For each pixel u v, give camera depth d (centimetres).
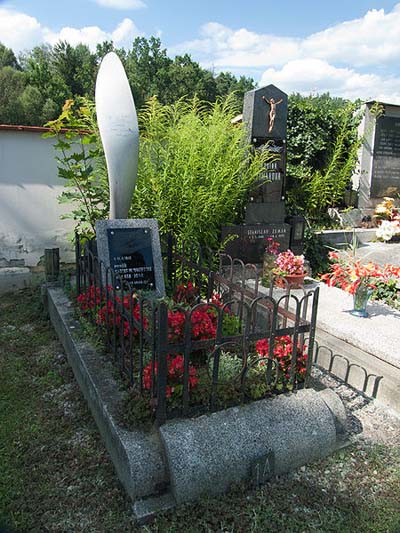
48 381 344
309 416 254
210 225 535
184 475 214
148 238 429
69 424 287
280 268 504
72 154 560
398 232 468
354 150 799
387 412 309
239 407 247
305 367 274
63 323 379
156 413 234
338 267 459
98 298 356
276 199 607
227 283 355
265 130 583
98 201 550
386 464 254
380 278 451
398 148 841
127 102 415
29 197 579
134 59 4481
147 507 213
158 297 415
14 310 505
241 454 227
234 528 206
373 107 793
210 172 507
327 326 386
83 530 207
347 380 349
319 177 773
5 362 377
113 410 249
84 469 246
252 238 580
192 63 4325
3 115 2919
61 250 610
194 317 271
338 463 252
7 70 3062
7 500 224
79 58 3916
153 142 528
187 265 440
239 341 244
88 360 308
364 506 222
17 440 272
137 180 506
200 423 233
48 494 229
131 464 214
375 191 840
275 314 251
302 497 226
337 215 804
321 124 799
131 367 269
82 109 512
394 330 375
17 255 588
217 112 562
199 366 285
